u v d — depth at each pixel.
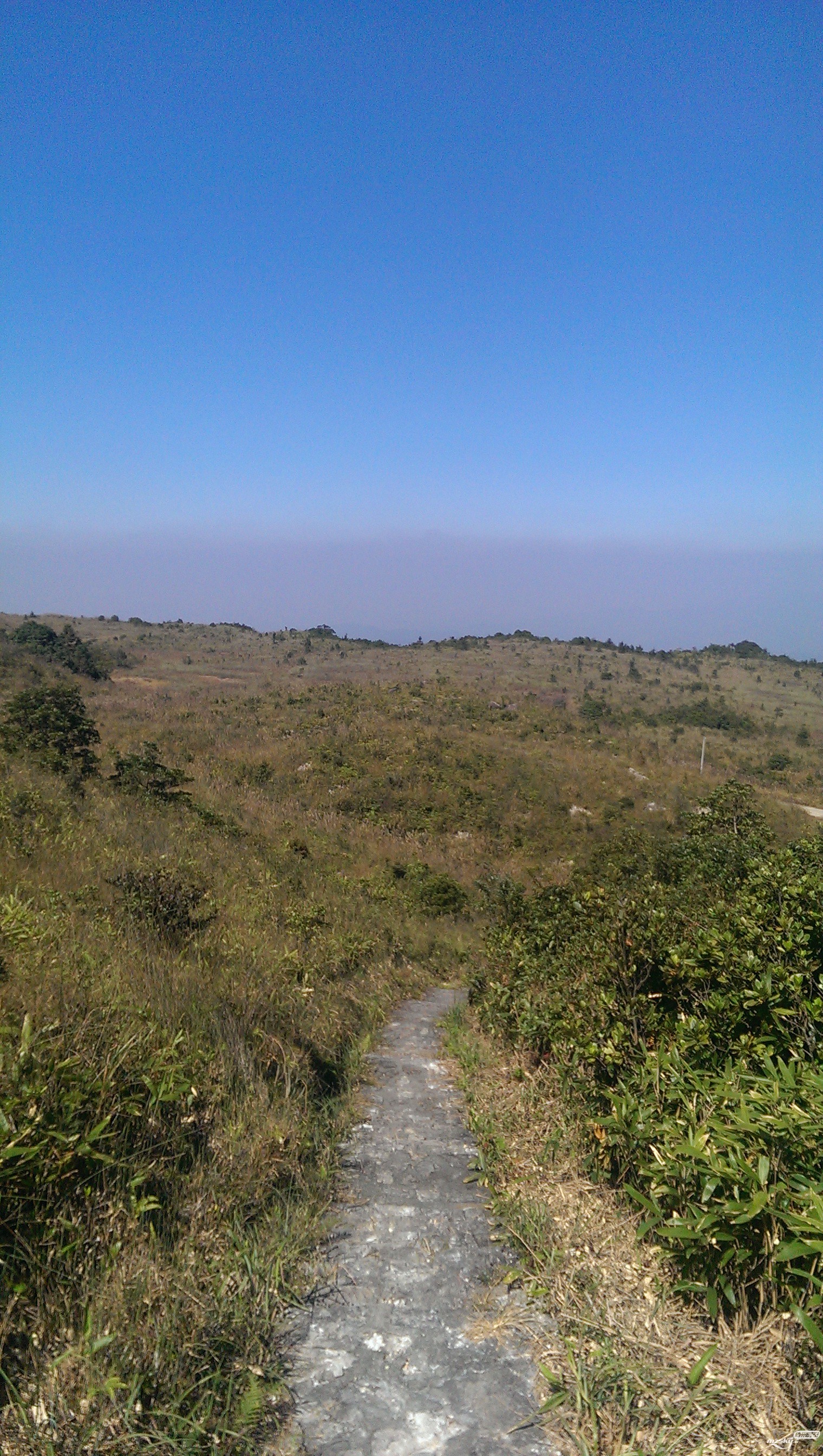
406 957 11.59
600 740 39.81
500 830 25.59
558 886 8.81
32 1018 3.53
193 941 6.33
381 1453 2.17
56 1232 2.63
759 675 72.81
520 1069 5.30
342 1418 2.31
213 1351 2.48
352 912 12.24
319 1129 4.29
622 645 85.75
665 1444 2.14
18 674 38.28
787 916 3.82
